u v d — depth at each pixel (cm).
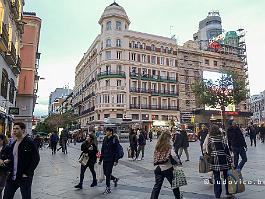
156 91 5969
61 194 764
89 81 6881
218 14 10275
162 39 6234
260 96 10062
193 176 991
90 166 857
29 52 3928
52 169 1264
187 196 710
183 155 1756
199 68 6656
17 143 506
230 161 691
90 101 6531
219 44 7388
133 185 875
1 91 1958
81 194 762
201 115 5925
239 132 1009
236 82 4297
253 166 1191
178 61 6419
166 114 6003
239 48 7744
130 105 5622
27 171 494
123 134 3816
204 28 10188
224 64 7181
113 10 5806
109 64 5681
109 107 5509
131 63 5784
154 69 6050
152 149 2370
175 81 6241
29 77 3875
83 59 7725
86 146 859
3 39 1723
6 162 495
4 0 1831
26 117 3766
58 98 15788
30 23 3984
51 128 6303
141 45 5991
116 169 1229
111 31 5747
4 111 2019
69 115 7431
